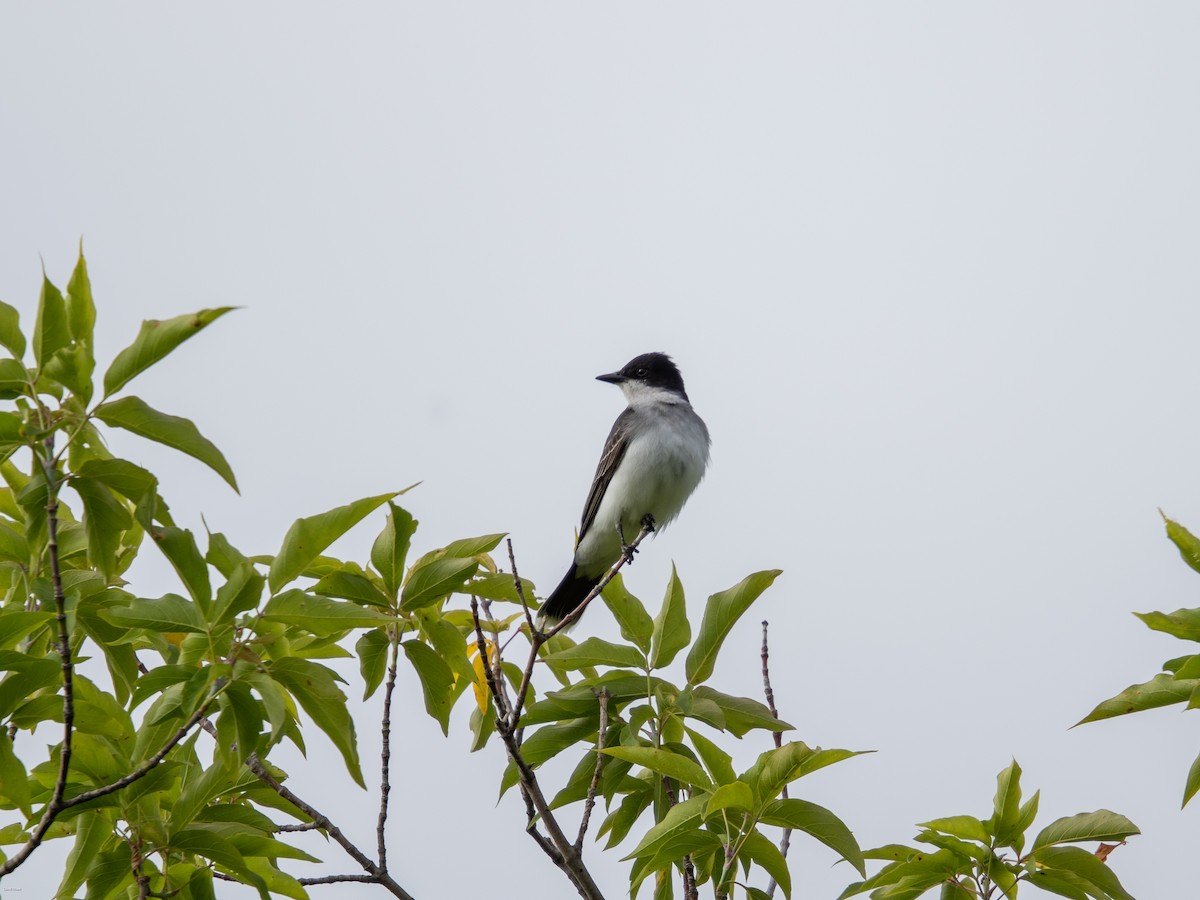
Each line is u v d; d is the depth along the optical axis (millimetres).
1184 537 8516
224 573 8391
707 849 8617
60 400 7941
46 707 8242
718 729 9680
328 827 9383
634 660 10023
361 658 9703
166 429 7852
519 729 10180
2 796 8109
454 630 9805
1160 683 8773
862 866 8250
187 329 7684
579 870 9414
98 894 8555
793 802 8297
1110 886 8773
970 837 9031
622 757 8516
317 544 8258
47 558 9133
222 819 9156
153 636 9719
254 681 7898
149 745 8508
